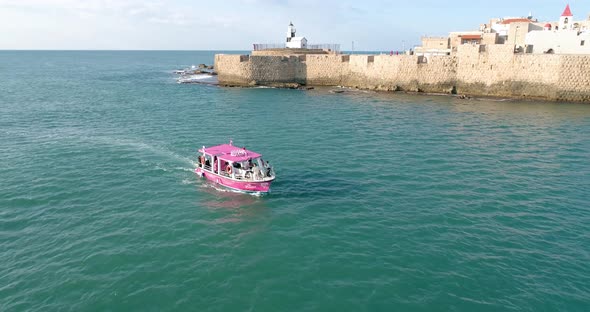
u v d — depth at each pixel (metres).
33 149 39.28
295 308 16.62
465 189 29.64
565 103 70.81
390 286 18.08
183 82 111.94
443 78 85.94
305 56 103.81
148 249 21.00
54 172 32.53
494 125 52.62
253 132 47.59
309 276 18.77
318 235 22.64
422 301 17.12
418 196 28.31
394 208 26.30
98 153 38.03
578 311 16.56
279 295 17.42
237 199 27.67
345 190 29.41
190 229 23.23
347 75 100.31
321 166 34.84
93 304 16.78
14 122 53.22
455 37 100.94
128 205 26.44
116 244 21.47
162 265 19.55
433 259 20.23
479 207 26.47
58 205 26.28
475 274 19.02
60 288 17.80
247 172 28.75
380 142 43.28
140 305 16.73
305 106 68.75
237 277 18.66
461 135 46.81
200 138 44.28
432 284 18.25
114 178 31.38
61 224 23.67
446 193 28.84
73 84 107.88
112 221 24.12
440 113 61.97
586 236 22.70
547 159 37.25
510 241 22.06
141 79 125.12
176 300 17.05
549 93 73.56
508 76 77.44
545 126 51.78
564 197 28.22
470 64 81.62
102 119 55.91
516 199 27.84
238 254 20.62
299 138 44.72
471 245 21.59
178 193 28.58
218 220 24.45
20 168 33.47
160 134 46.16
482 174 32.97
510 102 72.81
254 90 92.81
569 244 21.84
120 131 47.72
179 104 70.69
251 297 17.28
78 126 50.78
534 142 43.47
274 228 23.48
